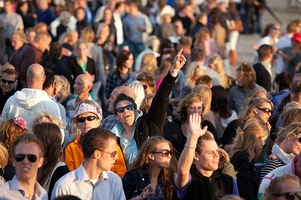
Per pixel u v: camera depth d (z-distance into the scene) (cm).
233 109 2881
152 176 1788
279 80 2827
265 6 6988
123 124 2059
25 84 2847
